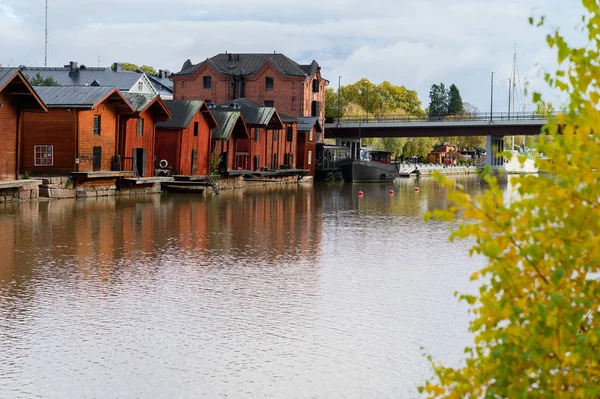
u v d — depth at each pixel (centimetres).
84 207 4809
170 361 1733
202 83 11656
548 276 631
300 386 1598
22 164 5394
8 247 3180
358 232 4150
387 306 2291
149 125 6203
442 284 2642
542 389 631
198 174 6956
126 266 2850
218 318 2106
